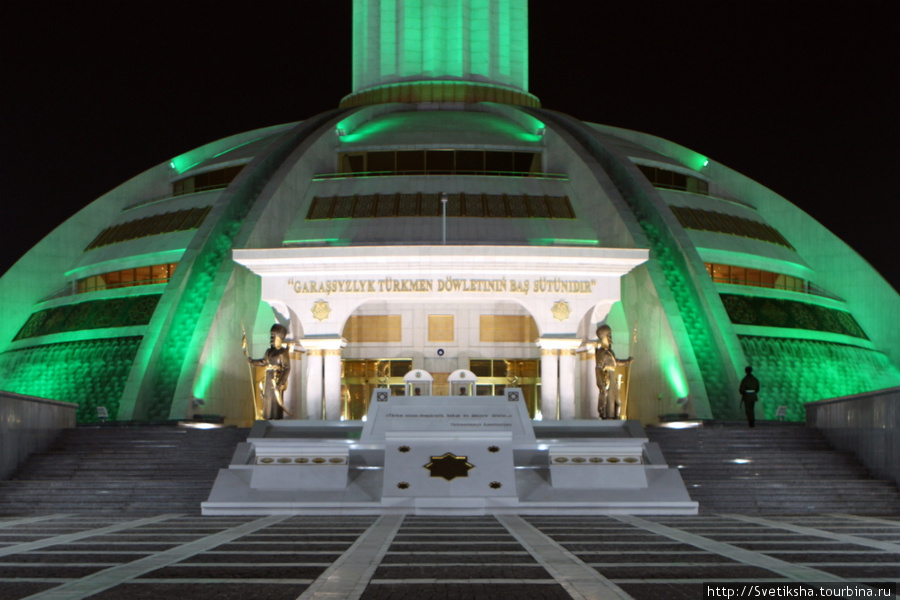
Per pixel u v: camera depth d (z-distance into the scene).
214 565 14.79
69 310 50.75
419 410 28.39
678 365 41.66
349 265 39.44
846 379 48.50
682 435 32.44
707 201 53.81
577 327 39.88
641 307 45.09
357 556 15.88
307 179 49.72
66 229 55.44
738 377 41.50
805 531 20.41
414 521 22.89
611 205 46.22
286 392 43.03
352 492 25.78
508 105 59.75
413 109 61.50
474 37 62.84
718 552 16.41
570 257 39.62
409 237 45.53
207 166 53.91
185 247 48.19
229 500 25.55
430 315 46.91
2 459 28.59
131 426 37.25
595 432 31.66
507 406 28.45
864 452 29.98
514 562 15.12
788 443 32.31
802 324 49.94
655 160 54.06
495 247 39.19
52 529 21.22
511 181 50.03
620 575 13.69
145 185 57.78
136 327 47.34
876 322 54.44
